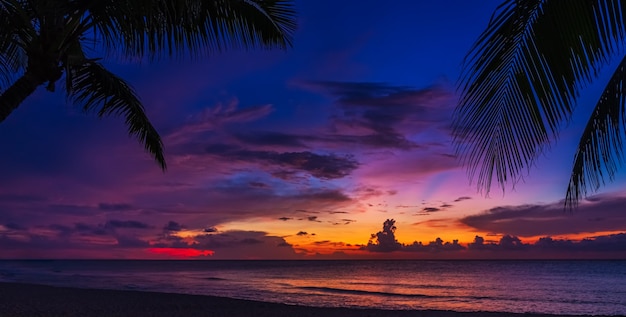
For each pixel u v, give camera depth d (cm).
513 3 290
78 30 539
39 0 510
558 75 301
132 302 1539
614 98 356
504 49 302
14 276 4041
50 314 1216
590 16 290
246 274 6347
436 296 2748
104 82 723
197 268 9881
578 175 408
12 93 510
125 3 482
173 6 498
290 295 2541
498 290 3438
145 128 855
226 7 639
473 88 304
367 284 4056
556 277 5766
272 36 745
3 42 568
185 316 1243
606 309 2231
